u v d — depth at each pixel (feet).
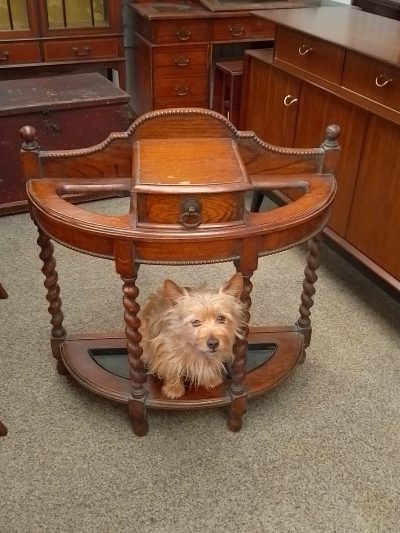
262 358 5.91
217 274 8.00
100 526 4.65
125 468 5.16
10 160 8.81
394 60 5.85
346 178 7.06
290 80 7.71
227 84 10.69
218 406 5.26
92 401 5.85
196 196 4.04
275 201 8.89
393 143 6.14
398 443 5.48
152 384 5.39
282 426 5.63
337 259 8.47
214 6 10.75
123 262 4.31
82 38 10.54
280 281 7.89
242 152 4.92
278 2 11.41
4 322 6.92
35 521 4.67
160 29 10.60
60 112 8.73
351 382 6.19
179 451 5.33
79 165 4.92
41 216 4.61
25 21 10.18
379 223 6.65
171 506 4.83
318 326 7.04
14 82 9.43
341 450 5.39
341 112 6.84
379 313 7.32
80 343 5.90
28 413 5.68
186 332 4.76
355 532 4.66
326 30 7.22
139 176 4.14
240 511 4.80
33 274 7.88
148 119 4.71
